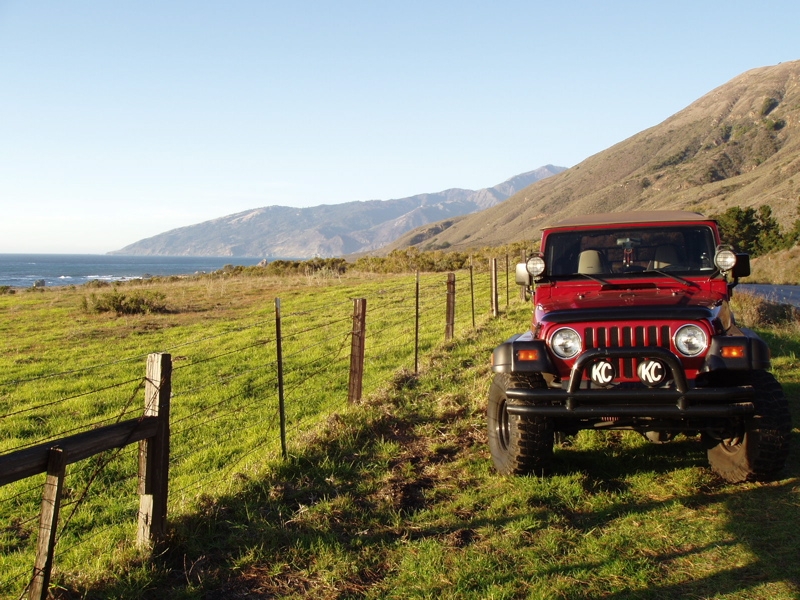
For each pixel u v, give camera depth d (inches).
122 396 428.8
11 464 142.1
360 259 2054.6
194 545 187.9
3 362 559.5
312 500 221.1
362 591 163.0
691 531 182.1
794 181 3838.6
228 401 400.2
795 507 189.6
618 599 150.9
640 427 212.1
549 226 268.2
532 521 192.7
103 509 247.3
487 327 565.9
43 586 148.9
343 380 437.7
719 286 245.6
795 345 429.1
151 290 1243.8
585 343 208.5
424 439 282.8
